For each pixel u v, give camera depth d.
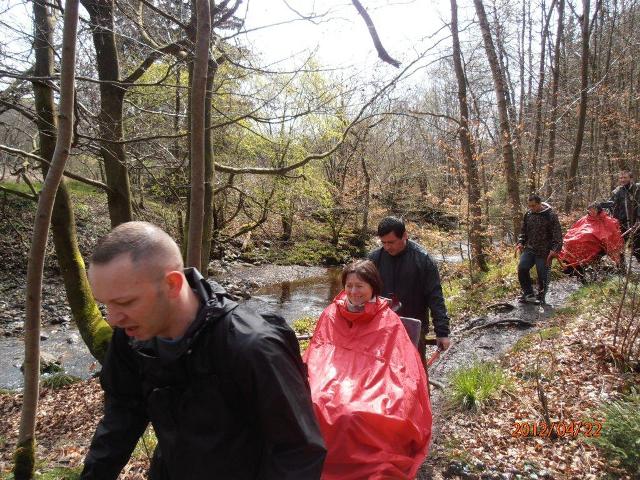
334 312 3.73
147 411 1.66
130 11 5.90
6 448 5.93
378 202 24.02
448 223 18.58
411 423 2.94
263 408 1.48
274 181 15.72
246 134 14.38
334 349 3.48
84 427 6.59
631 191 8.54
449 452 4.30
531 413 4.71
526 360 6.04
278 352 1.52
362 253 22.84
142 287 1.43
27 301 4.14
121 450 1.82
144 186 9.95
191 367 1.53
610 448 3.80
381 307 3.64
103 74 6.27
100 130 6.23
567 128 20.95
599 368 5.35
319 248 22.67
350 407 2.86
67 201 6.42
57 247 6.49
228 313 1.54
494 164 13.70
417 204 22.23
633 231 5.80
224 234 20.45
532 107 20.30
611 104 16.72
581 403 4.71
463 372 5.66
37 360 4.31
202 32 3.47
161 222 9.62
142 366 1.63
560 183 17.05
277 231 23.77
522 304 8.99
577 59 21.66
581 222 9.53
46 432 6.52
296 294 16.39
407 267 4.27
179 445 1.56
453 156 12.47
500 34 17.09
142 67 6.23
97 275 1.43
